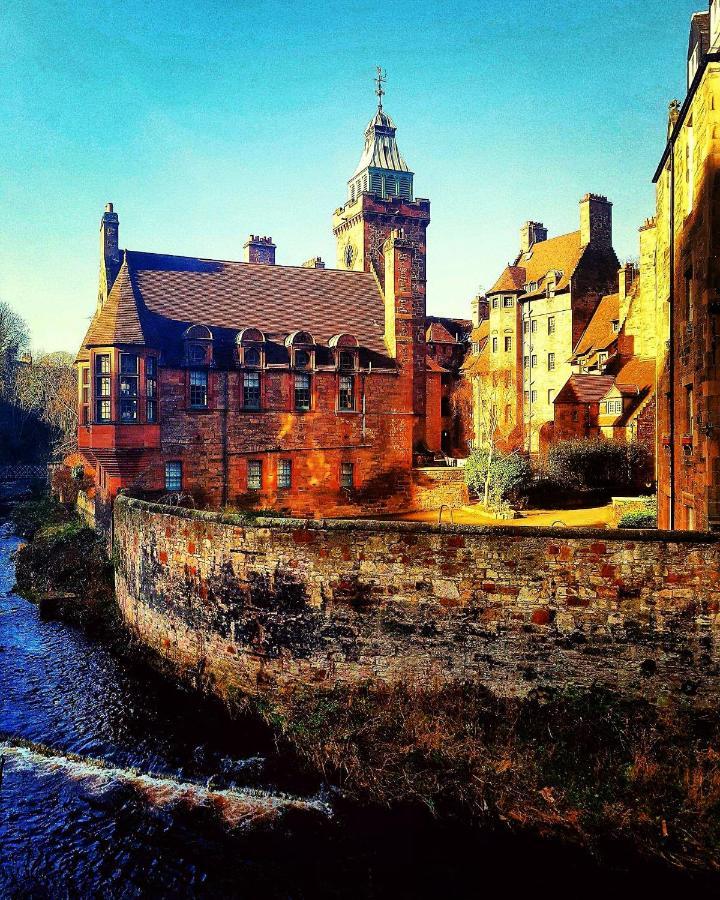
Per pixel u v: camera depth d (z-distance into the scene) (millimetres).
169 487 33281
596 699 13539
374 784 13055
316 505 36875
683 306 17688
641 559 13438
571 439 45125
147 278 36594
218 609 16766
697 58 16906
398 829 12180
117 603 23500
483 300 76188
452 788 12727
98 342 31172
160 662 18812
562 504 39469
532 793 12336
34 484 60344
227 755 14672
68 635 22172
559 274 64000
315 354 36719
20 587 28281
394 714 14219
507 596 14078
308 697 15242
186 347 33781
